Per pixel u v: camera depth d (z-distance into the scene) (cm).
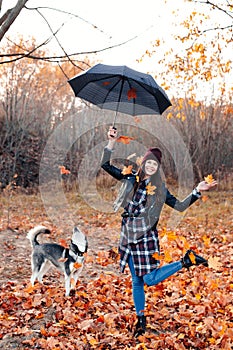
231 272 652
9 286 579
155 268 415
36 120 1859
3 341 412
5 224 1010
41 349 398
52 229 873
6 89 1825
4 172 1666
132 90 434
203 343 410
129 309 495
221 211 1230
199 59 801
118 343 413
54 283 598
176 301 516
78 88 451
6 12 364
